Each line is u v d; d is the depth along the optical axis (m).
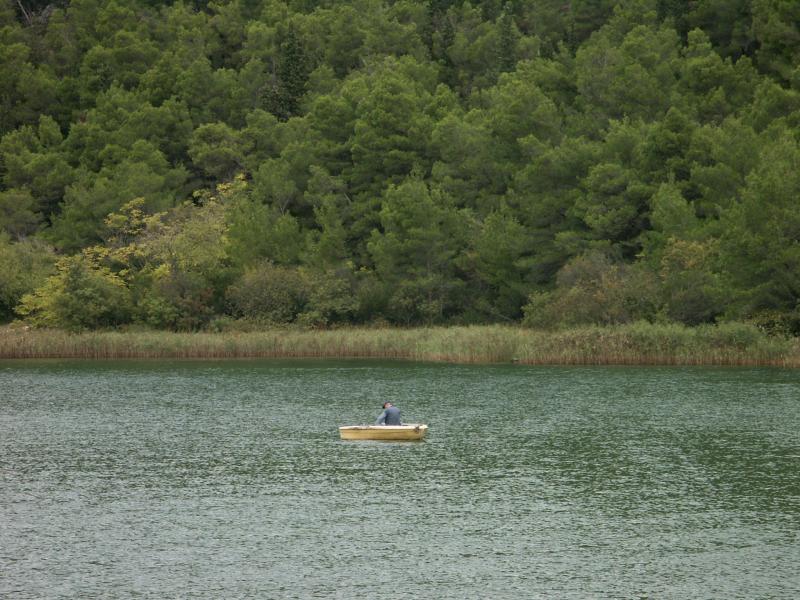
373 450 99.75
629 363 178.00
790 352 170.88
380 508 76.62
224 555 65.44
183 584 60.09
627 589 58.72
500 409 125.56
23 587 59.78
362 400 136.12
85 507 77.88
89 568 63.09
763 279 181.25
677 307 193.88
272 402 135.12
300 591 58.72
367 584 59.78
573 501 78.31
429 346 199.00
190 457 96.88
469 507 76.75
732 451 96.75
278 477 87.75
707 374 159.38
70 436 109.19
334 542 68.06
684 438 103.81
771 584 59.38
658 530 70.31
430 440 104.44
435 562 63.72
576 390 142.25
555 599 57.12
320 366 187.75
